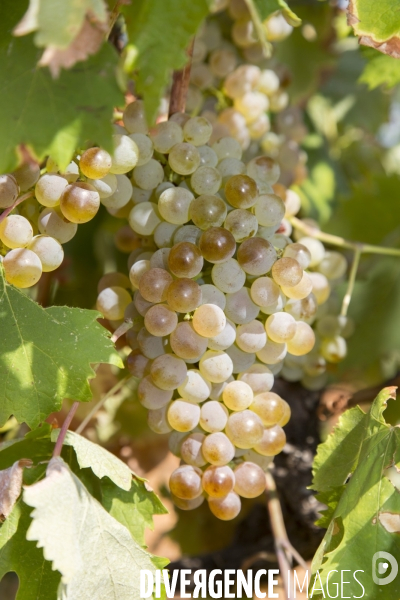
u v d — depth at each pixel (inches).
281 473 29.4
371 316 32.2
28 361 22.0
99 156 21.5
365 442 22.9
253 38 27.5
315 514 29.2
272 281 22.5
